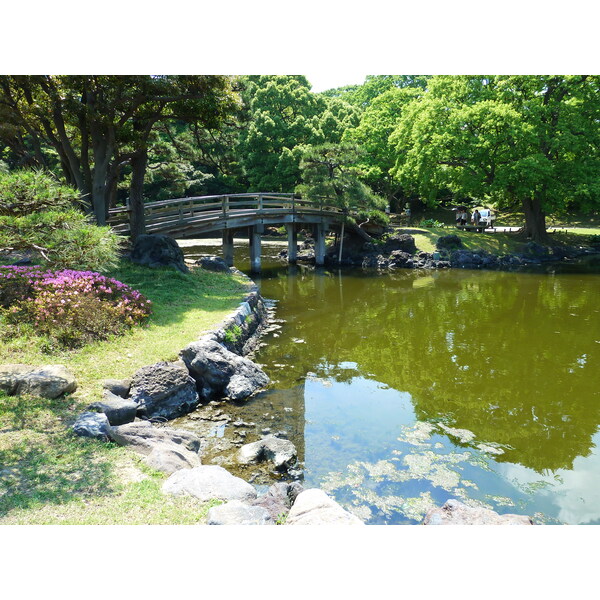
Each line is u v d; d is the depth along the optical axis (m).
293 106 33.28
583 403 7.74
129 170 28.28
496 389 8.30
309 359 9.79
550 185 23.12
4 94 13.44
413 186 31.61
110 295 9.14
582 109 23.05
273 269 22.27
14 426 5.18
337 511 3.91
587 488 5.48
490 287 18.00
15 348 6.88
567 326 12.41
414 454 6.12
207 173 36.03
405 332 11.97
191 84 13.29
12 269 8.41
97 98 13.32
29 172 5.72
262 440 6.06
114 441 5.14
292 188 32.16
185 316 9.73
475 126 24.05
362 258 23.95
